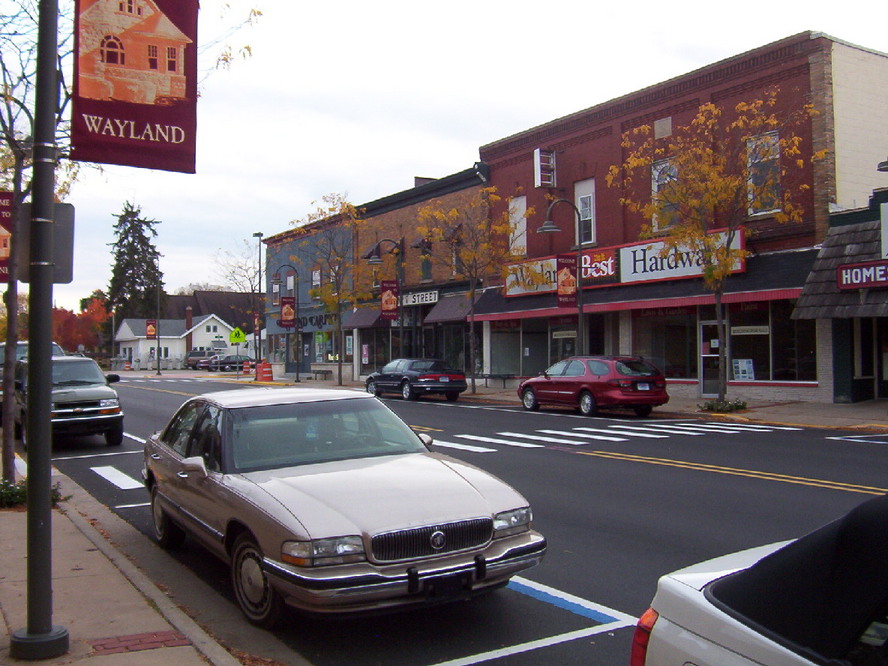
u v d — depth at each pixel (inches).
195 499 259.0
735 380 914.1
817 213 825.5
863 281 737.0
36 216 201.6
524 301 1167.0
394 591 196.2
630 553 297.0
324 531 197.0
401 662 199.8
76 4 278.4
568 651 205.3
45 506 196.9
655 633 115.4
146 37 288.5
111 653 195.2
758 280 853.2
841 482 426.6
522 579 268.1
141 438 700.7
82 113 277.6
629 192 1015.0
